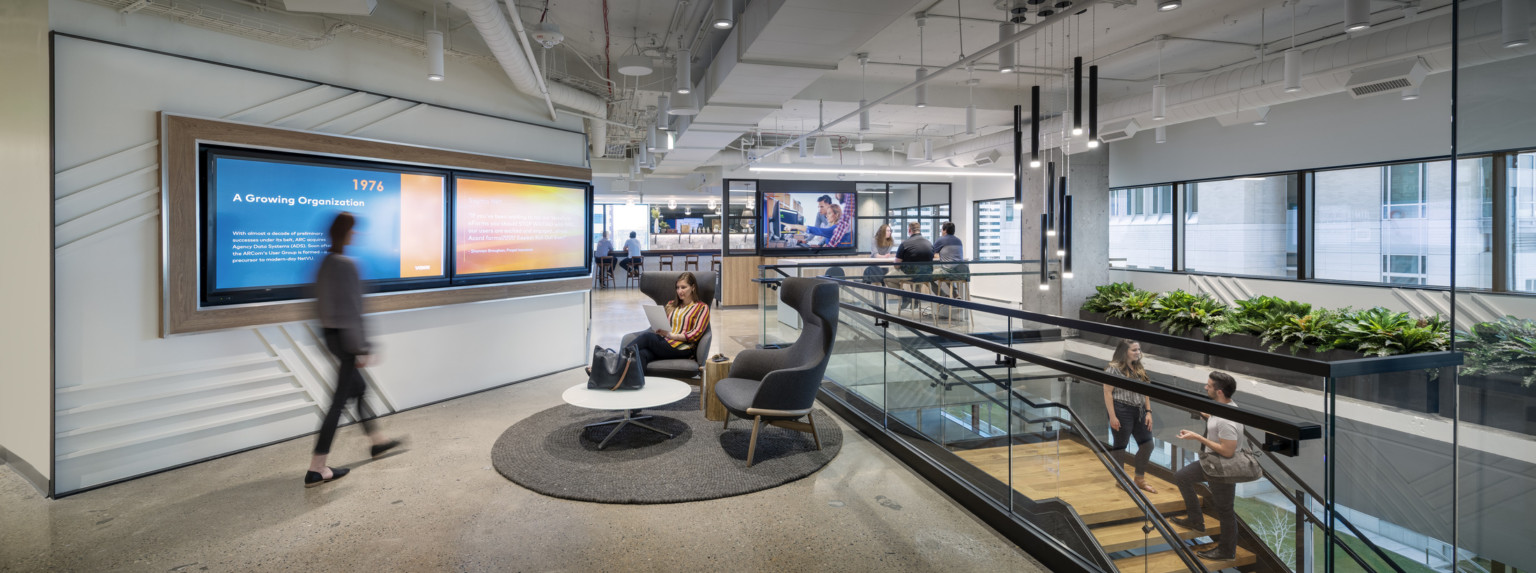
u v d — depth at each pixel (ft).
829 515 10.62
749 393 13.52
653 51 22.53
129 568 8.94
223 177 13.00
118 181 11.83
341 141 14.74
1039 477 9.34
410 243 16.22
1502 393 7.32
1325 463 6.08
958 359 11.21
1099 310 29.17
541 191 19.74
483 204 17.98
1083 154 30.83
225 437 13.43
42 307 11.32
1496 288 7.25
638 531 10.03
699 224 64.80
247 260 13.41
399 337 16.49
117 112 11.78
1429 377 7.25
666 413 16.17
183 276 12.48
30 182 11.42
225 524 10.25
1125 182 34.35
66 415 11.37
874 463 13.04
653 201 54.44
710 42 21.25
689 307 16.80
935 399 12.07
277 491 11.55
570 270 20.94
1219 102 20.90
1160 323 25.49
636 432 14.62
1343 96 24.56
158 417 12.46
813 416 16.20
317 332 14.71
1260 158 27.63
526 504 10.98
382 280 15.66
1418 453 7.18
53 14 11.03
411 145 16.11
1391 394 7.14
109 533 9.95
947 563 9.14
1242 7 18.04
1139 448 7.79
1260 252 28.17
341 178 14.84
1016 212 41.83
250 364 13.71
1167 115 22.88
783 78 18.39
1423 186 22.54
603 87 23.67
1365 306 24.00
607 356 13.83
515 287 18.99
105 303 11.78
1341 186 25.16
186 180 12.44
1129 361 8.04
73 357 11.46
